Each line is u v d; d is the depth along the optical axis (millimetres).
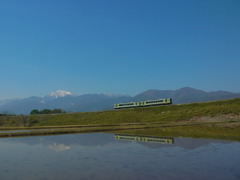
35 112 174250
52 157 22344
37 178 15234
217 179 14391
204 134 38469
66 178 15109
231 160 19578
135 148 26672
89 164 18969
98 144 30469
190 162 19062
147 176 15172
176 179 14469
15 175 16016
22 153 24891
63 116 112688
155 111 98688
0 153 25047
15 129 71312
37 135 45719
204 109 83375
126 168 17406
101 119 100000
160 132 44906
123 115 99938
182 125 61188
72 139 36969
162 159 20391
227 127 51156
